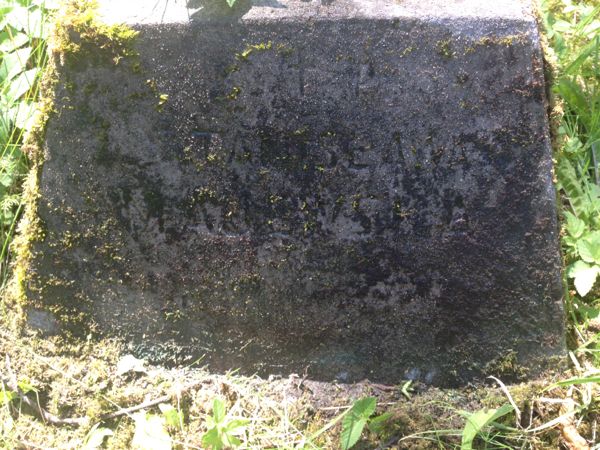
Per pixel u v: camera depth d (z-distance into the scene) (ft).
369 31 1.84
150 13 1.88
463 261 1.95
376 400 2.01
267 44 1.86
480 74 1.85
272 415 2.03
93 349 2.12
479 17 1.83
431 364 2.03
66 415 2.08
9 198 2.28
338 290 2.00
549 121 1.99
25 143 2.06
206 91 1.90
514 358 2.01
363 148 1.90
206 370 2.11
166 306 2.07
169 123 1.92
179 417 2.03
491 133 1.87
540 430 1.97
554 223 1.92
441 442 1.96
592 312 2.13
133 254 2.03
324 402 2.04
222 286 2.03
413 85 1.86
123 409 2.06
